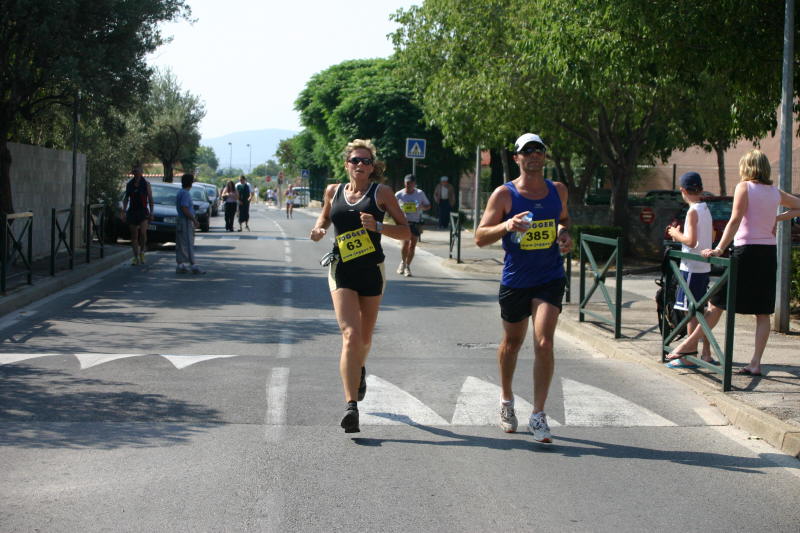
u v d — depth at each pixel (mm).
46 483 5004
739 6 11914
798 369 8234
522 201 5996
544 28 15914
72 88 16516
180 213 16984
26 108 17484
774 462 5703
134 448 5699
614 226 20266
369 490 4988
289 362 8609
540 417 5953
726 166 49281
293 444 5867
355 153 6254
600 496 4984
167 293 13938
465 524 4508
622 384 7898
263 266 18766
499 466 5496
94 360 8484
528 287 6004
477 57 22047
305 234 31109
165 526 4391
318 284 15500
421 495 4926
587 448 5941
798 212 7883
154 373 7961
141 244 18625
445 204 36344
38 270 15516
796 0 11516
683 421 6676
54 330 10219
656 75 14172
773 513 4773
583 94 19031
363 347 6535
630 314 11852
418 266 20078
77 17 15750
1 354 8695
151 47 17203
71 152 20812
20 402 6809
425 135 44094
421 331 10781
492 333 10742
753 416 6441
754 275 7781
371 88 45188
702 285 8258
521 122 20625
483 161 62000
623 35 13633
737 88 13266
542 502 4863
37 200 18359
